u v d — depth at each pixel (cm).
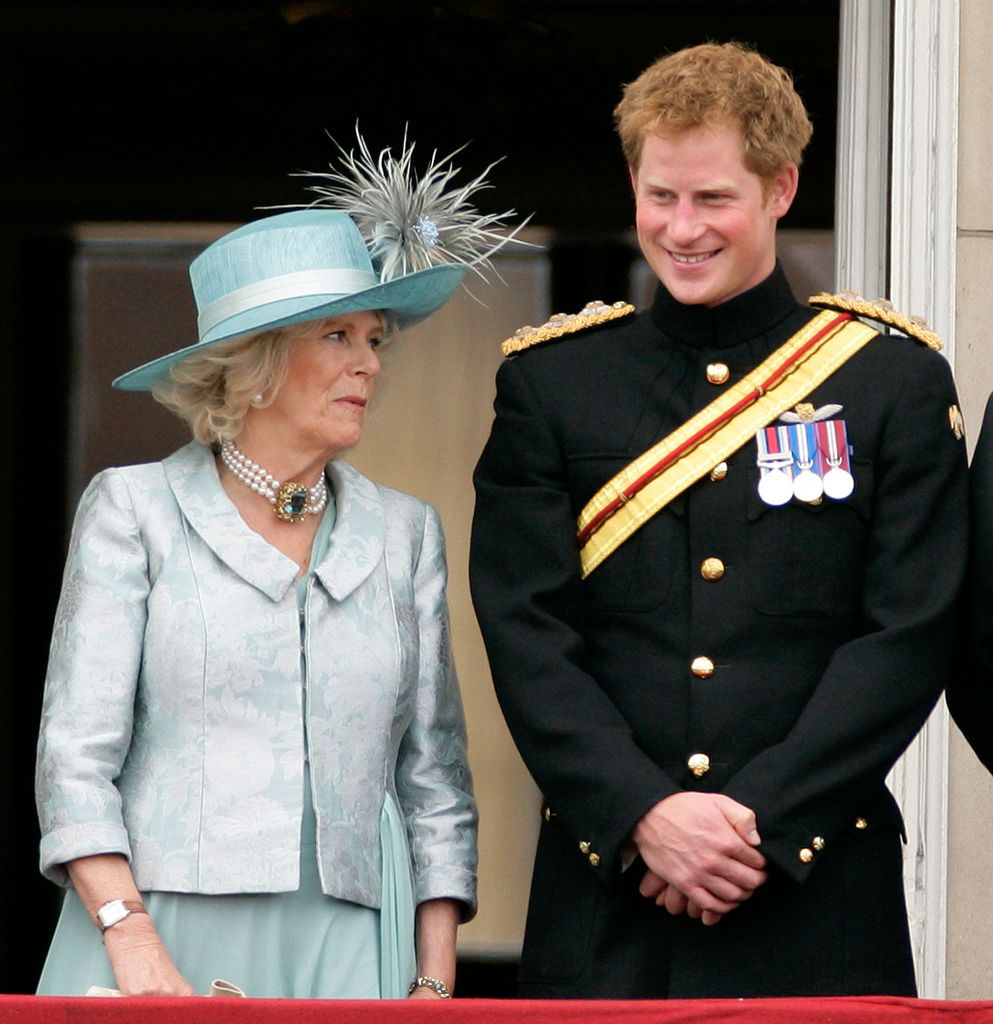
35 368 2870
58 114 2886
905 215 1894
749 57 1348
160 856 1272
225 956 1270
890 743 1268
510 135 2839
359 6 2800
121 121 2889
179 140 2892
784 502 1323
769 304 1378
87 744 1276
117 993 1220
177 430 2870
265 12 2812
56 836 1256
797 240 2589
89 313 2881
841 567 1320
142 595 1313
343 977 1288
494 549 1359
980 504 1334
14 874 2816
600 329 1415
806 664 1307
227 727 1295
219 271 1360
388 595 1360
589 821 1270
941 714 1809
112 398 2870
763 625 1309
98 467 2861
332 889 1288
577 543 1354
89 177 2891
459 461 2733
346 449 1369
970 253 1883
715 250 1345
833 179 2609
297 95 2875
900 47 1909
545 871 1347
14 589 2845
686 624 1320
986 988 1802
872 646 1283
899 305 1891
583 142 2830
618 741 1280
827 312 1395
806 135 1370
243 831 1277
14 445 2859
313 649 1316
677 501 1338
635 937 1303
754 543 1322
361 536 1366
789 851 1246
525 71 2831
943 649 1296
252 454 1356
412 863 1362
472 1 2769
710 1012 1105
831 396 1352
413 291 1359
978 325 1875
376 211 1393
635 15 2742
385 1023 1102
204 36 2833
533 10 2761
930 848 1805
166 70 2873
